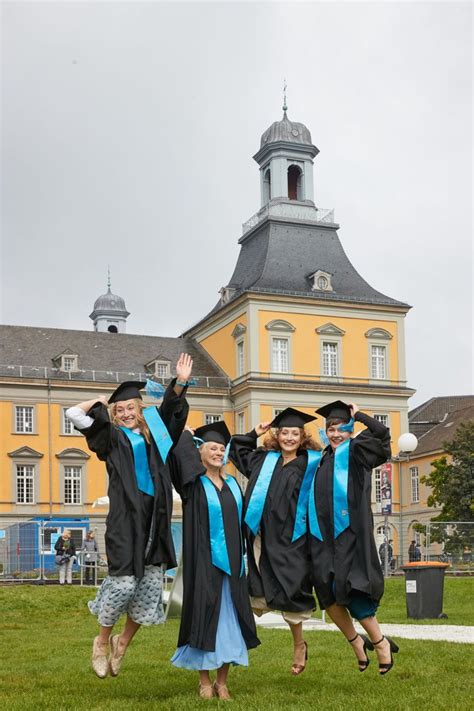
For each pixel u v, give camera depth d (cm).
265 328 5941
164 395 766
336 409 818
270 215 6425
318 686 780
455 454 5253
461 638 1225
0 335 6003
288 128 6700
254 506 788
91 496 5719
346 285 6325
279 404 5884
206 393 6006
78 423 738
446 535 2667
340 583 764
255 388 5831
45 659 1015
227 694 740
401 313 6291
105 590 733
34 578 3528
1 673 891
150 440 757
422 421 7675
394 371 6225
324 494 782
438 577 1619
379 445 781
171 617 1455
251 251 6556
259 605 793
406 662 920
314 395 5959
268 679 827
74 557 3250
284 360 5981
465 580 2422
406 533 6100
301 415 816
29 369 5778
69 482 5709
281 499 789
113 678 841
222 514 771
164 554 740
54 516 5609
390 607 1998
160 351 6391
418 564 1620
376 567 770
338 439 813
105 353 6178
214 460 789
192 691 767
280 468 804
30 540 3697
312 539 782
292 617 782
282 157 6638
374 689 756
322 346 6069
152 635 1288
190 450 779
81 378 5884
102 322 9162
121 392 768
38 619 1677
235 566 762
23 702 705
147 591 741
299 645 795
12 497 5556
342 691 755
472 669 870
